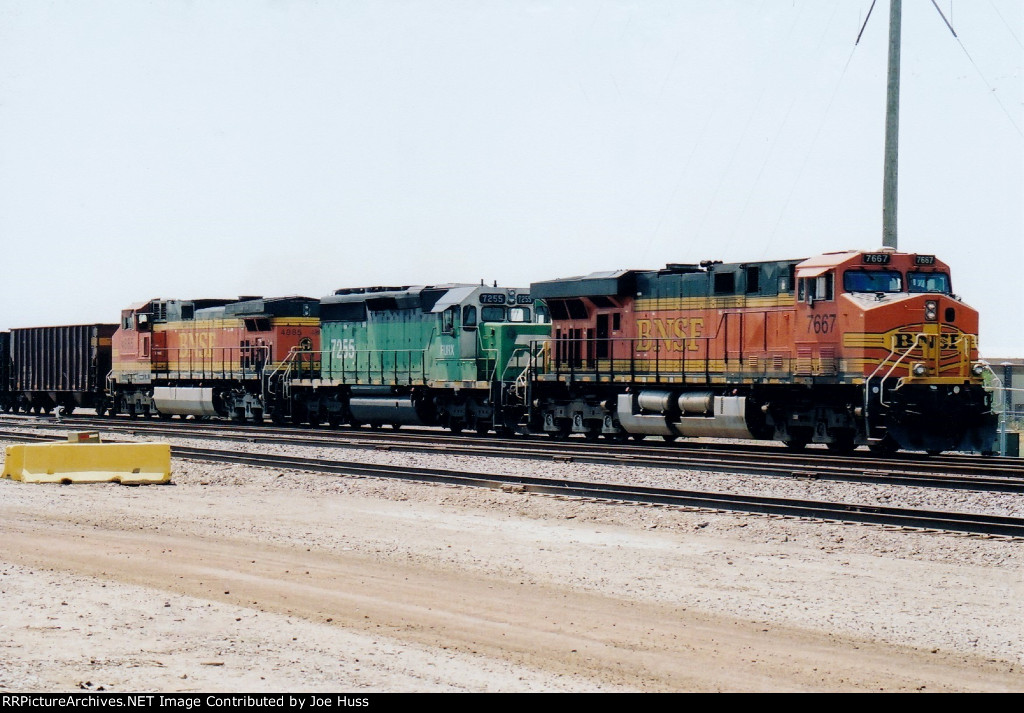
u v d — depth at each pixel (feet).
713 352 94.07
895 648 33.60
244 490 70.18
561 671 30.89
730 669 31.24
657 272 99.40
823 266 85.51
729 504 57.21
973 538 48.55
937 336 84.23
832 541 49.96
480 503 62.54
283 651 32.40
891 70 91.81
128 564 44.65
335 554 47.60
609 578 42.80
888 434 83.61
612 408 102.42
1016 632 35.45
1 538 50.39
